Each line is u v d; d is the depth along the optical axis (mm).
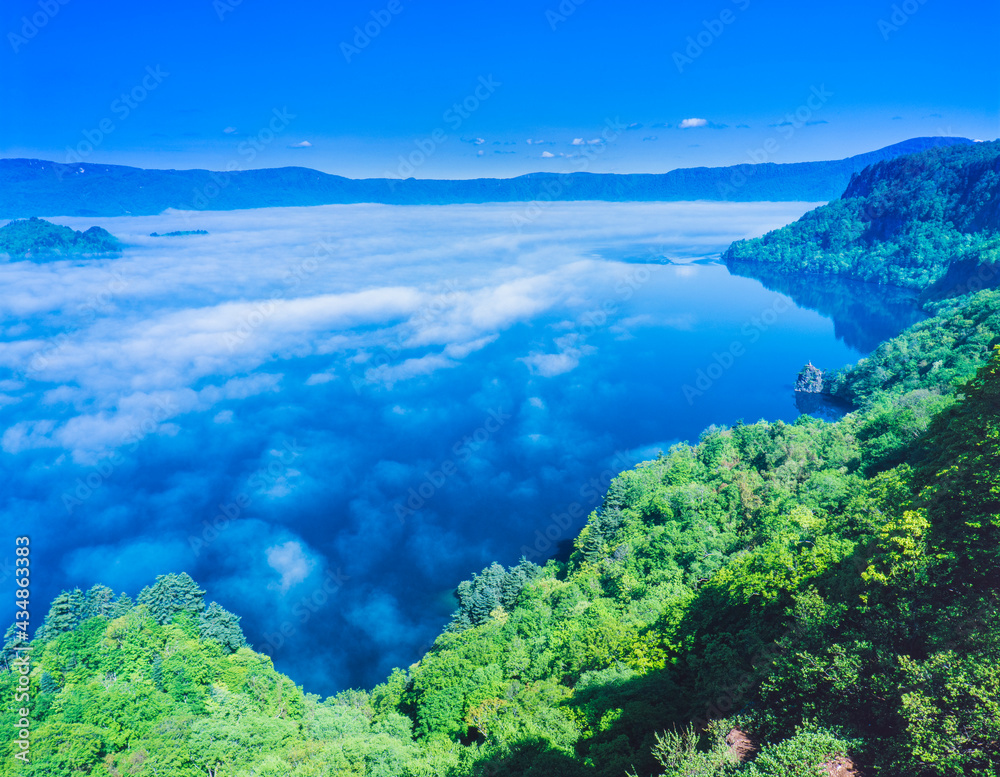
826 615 39281
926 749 28328
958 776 27172
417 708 70500
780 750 31344
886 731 32312
